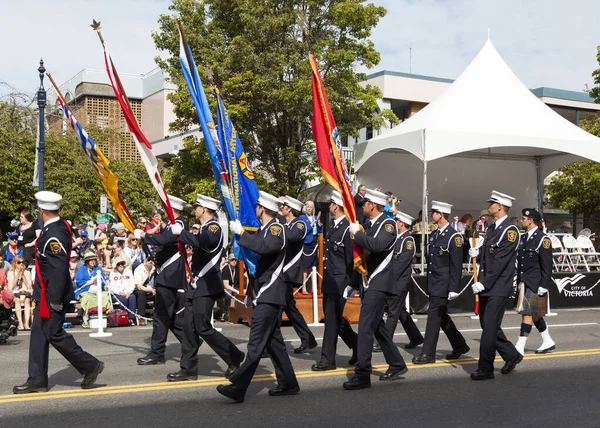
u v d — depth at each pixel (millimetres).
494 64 23859
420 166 26359
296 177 27969
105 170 11359
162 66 27391
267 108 26969
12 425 8031
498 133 20594
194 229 14188
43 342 9578
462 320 18812
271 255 9391
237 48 25656
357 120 27375
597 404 9094
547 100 45844
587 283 22531
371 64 27016
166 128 47562
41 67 24188
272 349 9477
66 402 9109
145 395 9523
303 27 10688
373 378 10758
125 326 17703
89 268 18156
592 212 40219
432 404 9055
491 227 11016
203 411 8680
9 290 15156
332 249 11539
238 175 11070
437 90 40750
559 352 13266
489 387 10125
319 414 8539
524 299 12742
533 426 8047
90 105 48656
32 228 19547
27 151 35188
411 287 19891
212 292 10172
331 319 11359
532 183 27875
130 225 11648
